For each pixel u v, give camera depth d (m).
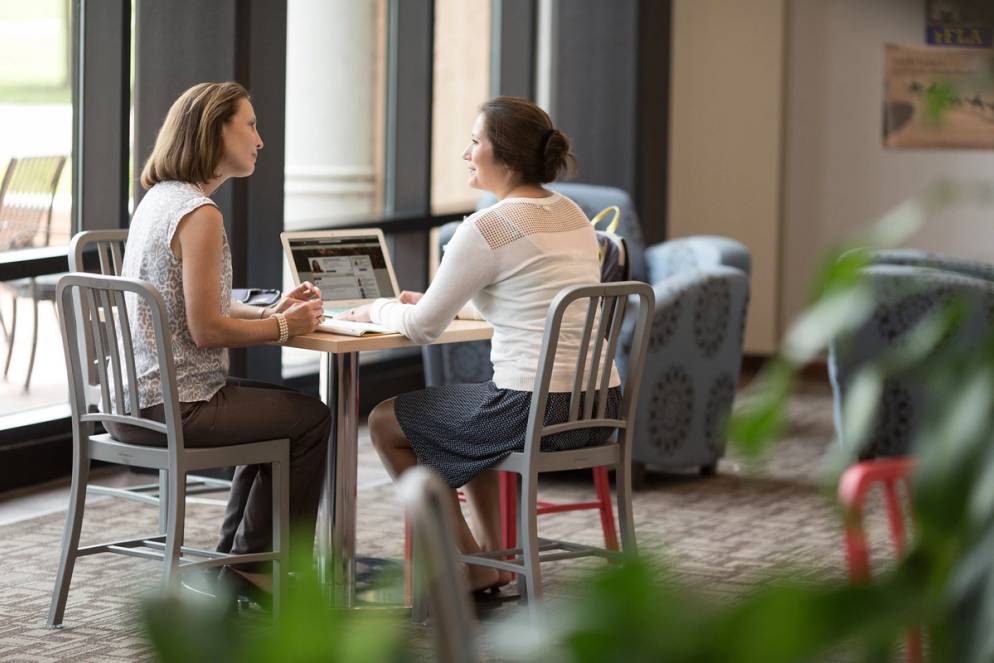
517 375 5.17
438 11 11.39
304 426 5.18
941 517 0.67
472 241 5.15
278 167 8.14
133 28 8.18
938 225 12.48
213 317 4.96
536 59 12.30
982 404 0.69
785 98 13.07
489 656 4.80
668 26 12.16
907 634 0.61
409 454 5.48
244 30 7.81
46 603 5.70
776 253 13.12
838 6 12.70
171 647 0.60
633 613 0.56
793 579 0.56
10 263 7.67
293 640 0.61
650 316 5.34
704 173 13.23
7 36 7.81
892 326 7.90
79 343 5.32
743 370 13.29
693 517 7.63
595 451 5.31
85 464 5.22
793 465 9.22
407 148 11.27
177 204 5.07
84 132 8.30
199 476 8.09
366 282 5.81
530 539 5.06
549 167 5.33
